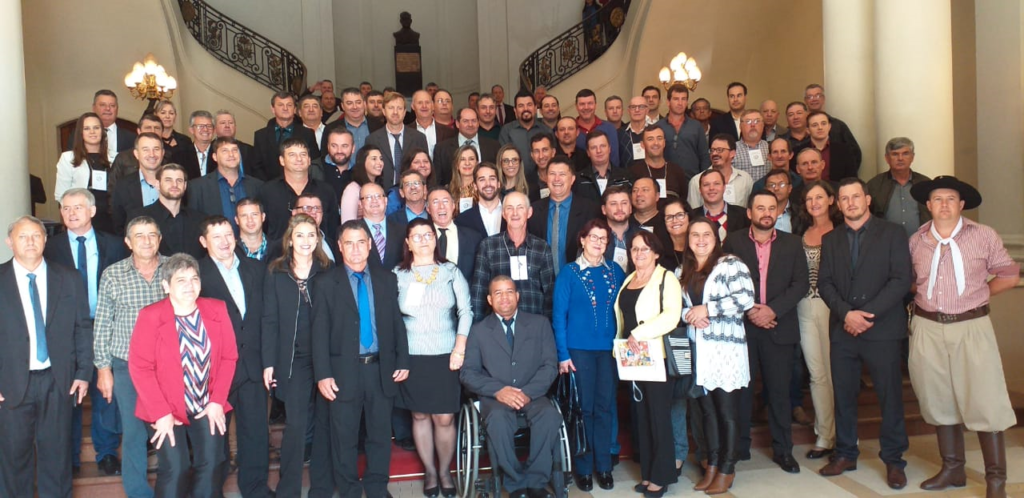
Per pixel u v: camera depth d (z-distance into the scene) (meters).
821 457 5.28
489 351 4.69
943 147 6.20
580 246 5.20
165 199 5.09
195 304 4.15
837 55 6.89
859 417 5.72
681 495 4.68
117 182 5.54
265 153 6.68
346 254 4.54
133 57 10.55
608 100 7.26
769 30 11.24
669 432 4.62
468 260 5.23
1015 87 6.73
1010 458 5.20
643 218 5.47
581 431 4.66
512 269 5.04
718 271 4.65
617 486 4.85
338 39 14.87
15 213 5.44
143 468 4.44
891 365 4.75
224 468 4.52
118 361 4.40
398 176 6.43
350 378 4.48
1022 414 5.94
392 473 5.10
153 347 4.00
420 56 14.64
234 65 12.12
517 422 4.57
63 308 4.36
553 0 13.79
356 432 4.53
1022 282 6.70
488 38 14.23
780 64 11.26
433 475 4.75
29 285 4.32
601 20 12.51
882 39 6.36
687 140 7.00
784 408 5.03
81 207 4.71
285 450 4.52
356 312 4.53
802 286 4.96
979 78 7.01
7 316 4.24
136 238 4.38
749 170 6.79
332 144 5.78
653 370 4.55
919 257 4.66
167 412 4.01
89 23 10.21
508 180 5.77
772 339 4.98
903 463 4.74
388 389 4.54
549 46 13.02
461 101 15.12
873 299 4.73
